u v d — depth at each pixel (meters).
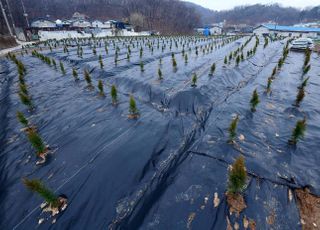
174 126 7.25
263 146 6.21
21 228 4.02
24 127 7.65
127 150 5.87
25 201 4.50
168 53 23.50
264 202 4.29
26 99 8.78
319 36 58.09
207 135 6.80
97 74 14.55
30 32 57.41
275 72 13.74
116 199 4.51
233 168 3.94
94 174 5.10
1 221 4.20
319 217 4.09
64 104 9.50
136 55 21.97
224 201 4.24
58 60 21.17
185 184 4.75
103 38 48.12
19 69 14.52
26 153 6.10
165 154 5.87
